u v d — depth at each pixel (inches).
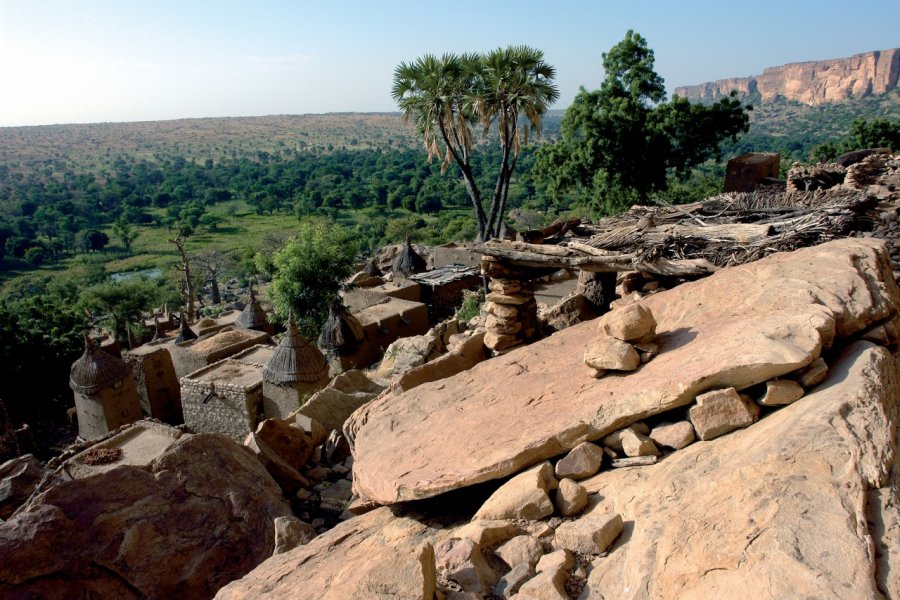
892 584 101.2
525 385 240.2
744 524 121.6
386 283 1466.5
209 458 291.3
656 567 127.3
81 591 227.5
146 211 5935.0
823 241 318.0
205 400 936.9
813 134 6756.9
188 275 2465.6
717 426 167.8
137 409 1067.9
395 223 3425.2
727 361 171.3
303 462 371.2
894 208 472.7
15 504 513.7
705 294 249.0
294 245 1272.1
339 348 1080.8
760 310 211.6
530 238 459.8
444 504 210.5
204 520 266.5
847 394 150.4
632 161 1333.7
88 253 4352.9
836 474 125.6
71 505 248.2
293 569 189.8
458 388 263.0
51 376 1482.5
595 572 143.7
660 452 177.3
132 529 249.6
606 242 382.3
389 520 211.2
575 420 187.9
